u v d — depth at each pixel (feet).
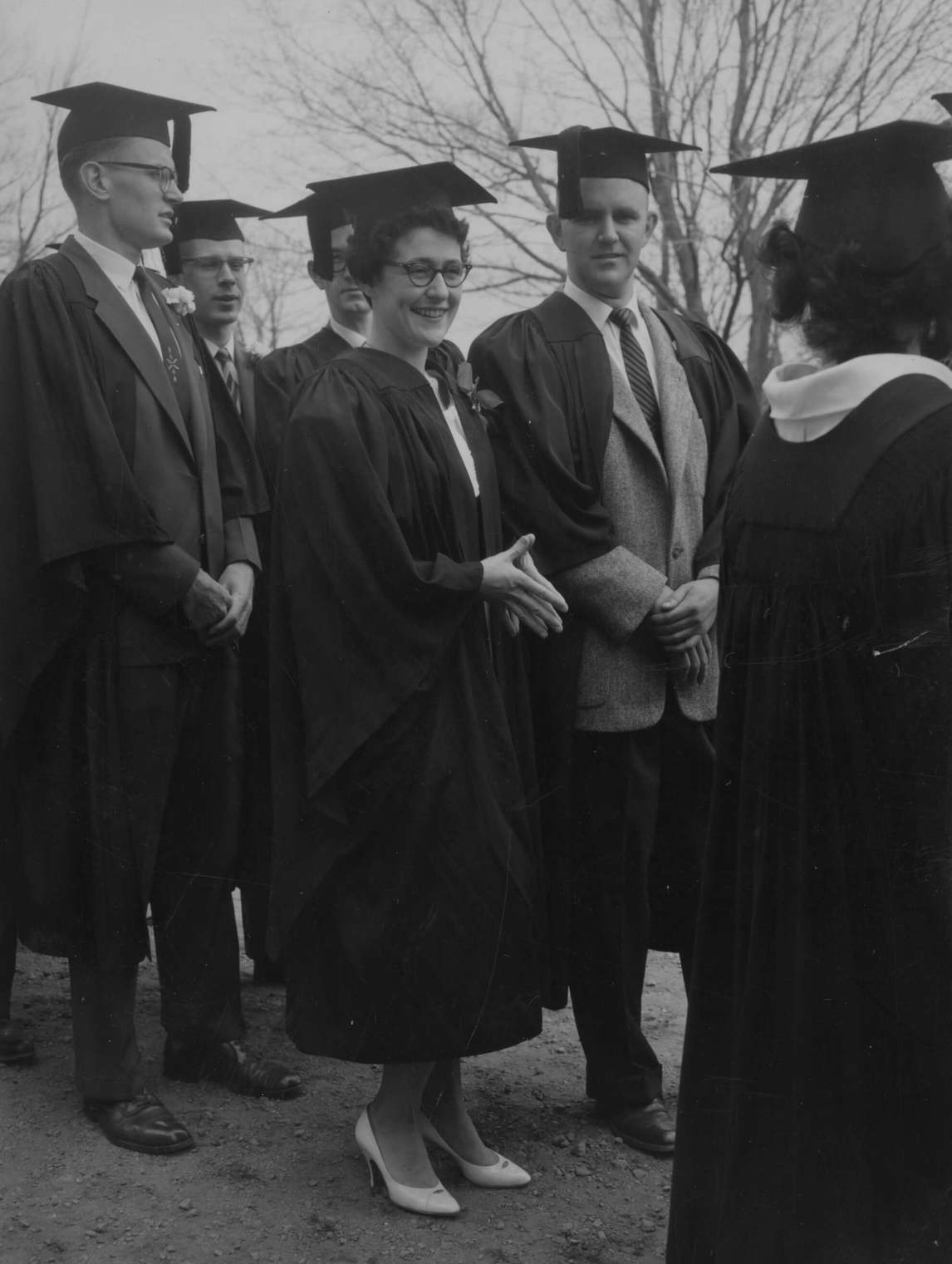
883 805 7.00
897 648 6.88
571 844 11.48
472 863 10.07
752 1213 7.31
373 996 9.96
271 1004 14.02
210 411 12.08
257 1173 10.60
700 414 12.00
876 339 7.31
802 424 7.34
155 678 11.19
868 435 7.00
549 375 11.47
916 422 6.89
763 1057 7.39
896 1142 7.04
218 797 11.89
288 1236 9.77
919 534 6.82
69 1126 11.18
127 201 11.30
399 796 10.02
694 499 11.75
